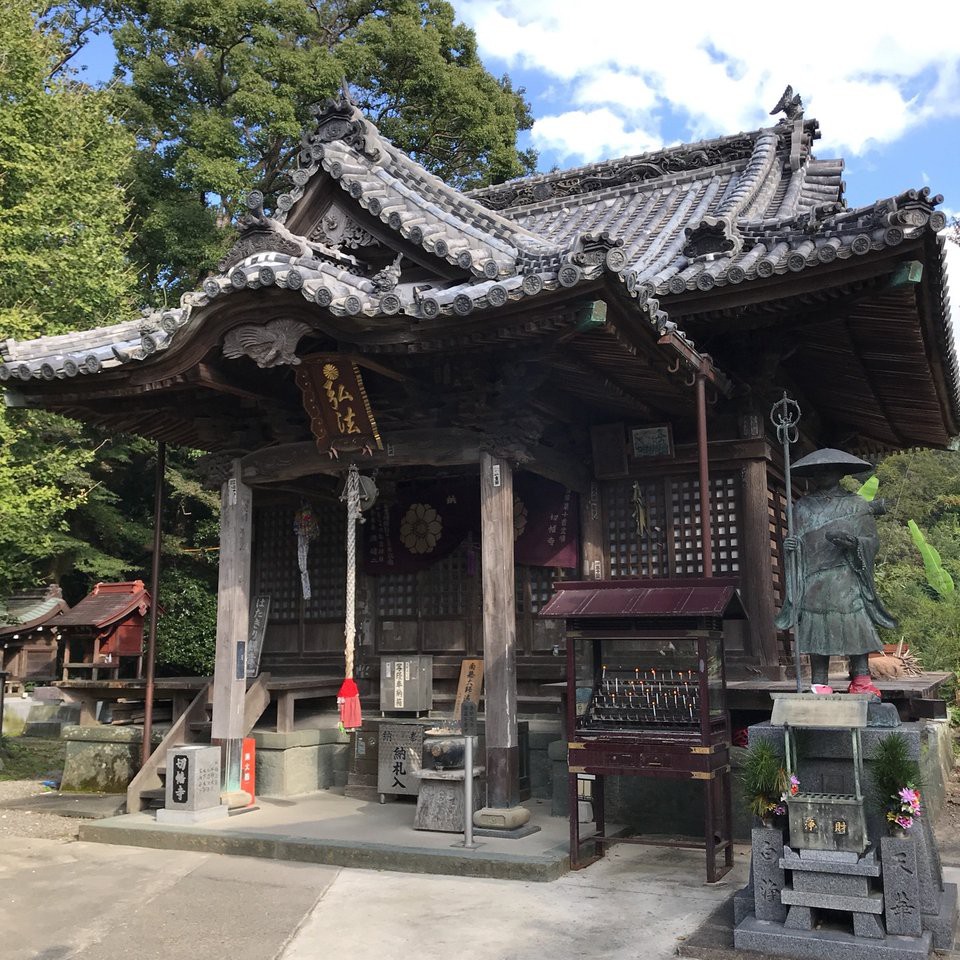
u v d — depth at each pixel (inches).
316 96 917.2
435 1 1045.2
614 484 400.8
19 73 583.5
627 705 272.4
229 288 292.7
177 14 867.4
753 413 372.2
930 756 364.8
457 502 423.2
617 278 248.2
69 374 323.0
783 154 514.6
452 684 420.8
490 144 994.7
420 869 270.5
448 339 285.1
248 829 311.1
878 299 325.4
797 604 233.5
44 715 741.3
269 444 381.7
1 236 547.5
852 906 191.5
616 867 272.5
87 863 291.4
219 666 358.9
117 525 888.3
